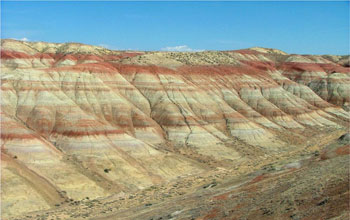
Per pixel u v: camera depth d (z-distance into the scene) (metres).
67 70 113.25
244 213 40.75
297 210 36.59
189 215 46.19
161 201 63.38
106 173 79.94
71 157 83.12
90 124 91.56
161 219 47.97
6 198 63.56
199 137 107.38
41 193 67.75
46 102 98.38
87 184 74.62
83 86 110.12
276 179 53.81
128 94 118.06
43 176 73.31
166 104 116.56
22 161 75.25
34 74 105.75
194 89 126.62
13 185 66.12
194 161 96.56
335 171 46.12
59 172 75.50
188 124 111.06
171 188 75.38
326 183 41.72
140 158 88.31
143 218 51.03
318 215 34.00
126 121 106.44
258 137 116.44
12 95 100.12
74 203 68.25
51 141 88.81
